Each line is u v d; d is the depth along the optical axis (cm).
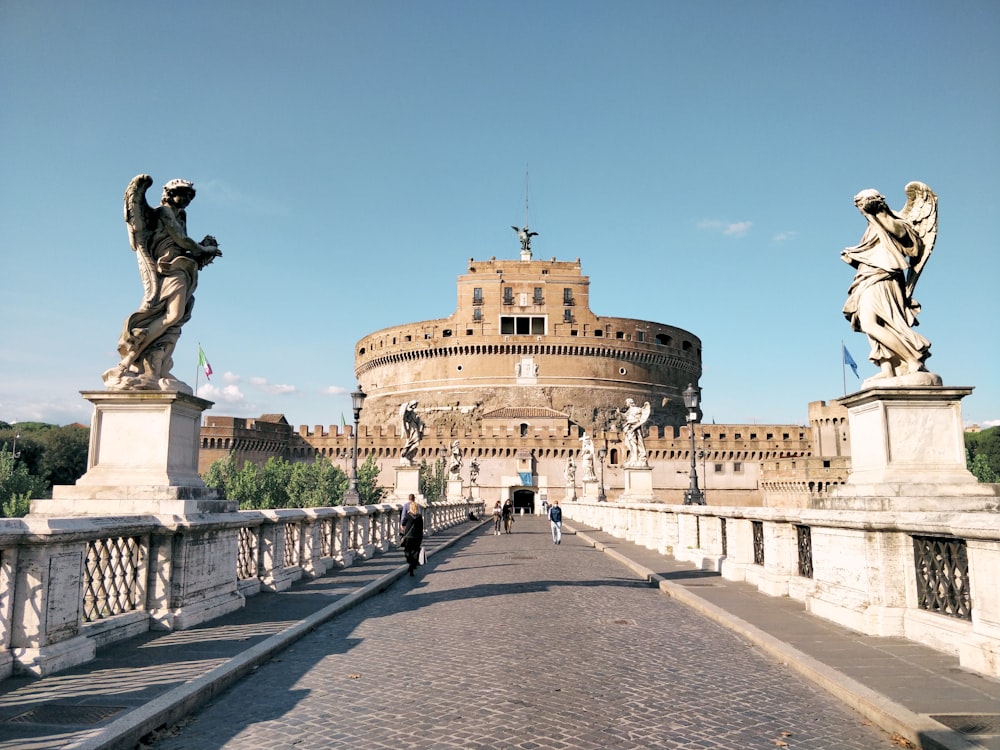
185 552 988
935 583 856
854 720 636
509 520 4125
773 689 731
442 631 1046
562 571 1916
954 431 1005
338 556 1922
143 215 1071
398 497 3266
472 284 12800
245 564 1343
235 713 660
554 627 1074
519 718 639
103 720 584
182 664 770
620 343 12812
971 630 772
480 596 1427
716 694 715
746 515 1488
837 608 999
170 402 1038
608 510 3919
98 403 1042
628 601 1349
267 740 591
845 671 744
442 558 2380
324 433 11338
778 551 1291
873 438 1032
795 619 1043
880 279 1044
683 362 13938
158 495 1002
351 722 632
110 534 837
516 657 875
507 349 12506
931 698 648
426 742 581
